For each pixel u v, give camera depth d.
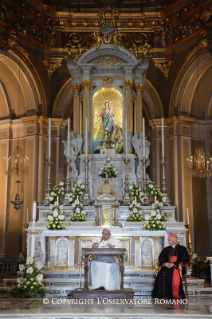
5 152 21.33
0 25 18.66
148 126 22.41
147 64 16.36
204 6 19.62
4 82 21.25
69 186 14.68
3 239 20.52
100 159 15.44
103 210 12.62
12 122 21.53
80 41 21.86
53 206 12.84
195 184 20.92
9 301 9.73
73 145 15.48
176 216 20.41
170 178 20.98
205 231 20.73
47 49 21.47
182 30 20.92
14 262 19.09
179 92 20.92
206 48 19.25
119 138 15.93
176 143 20.88
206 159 21.33
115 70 16.28
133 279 11.42
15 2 19.53
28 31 20.33
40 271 11.28
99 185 14.80
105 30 16.17
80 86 16.33
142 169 15.18
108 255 10.10
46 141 21.14
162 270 10.16
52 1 22.20
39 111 20.94
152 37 21.94
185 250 10.21
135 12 21.98
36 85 20.70
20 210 20.62
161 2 22.25
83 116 16.02
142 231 11.89
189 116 21.14
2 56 19.47
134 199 14.14
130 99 16.06
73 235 11.95
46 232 11.90
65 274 11.62
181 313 7.79
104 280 10.17
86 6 22.39
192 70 20.38
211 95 21.55
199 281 11.81
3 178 21.12
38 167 20.58
